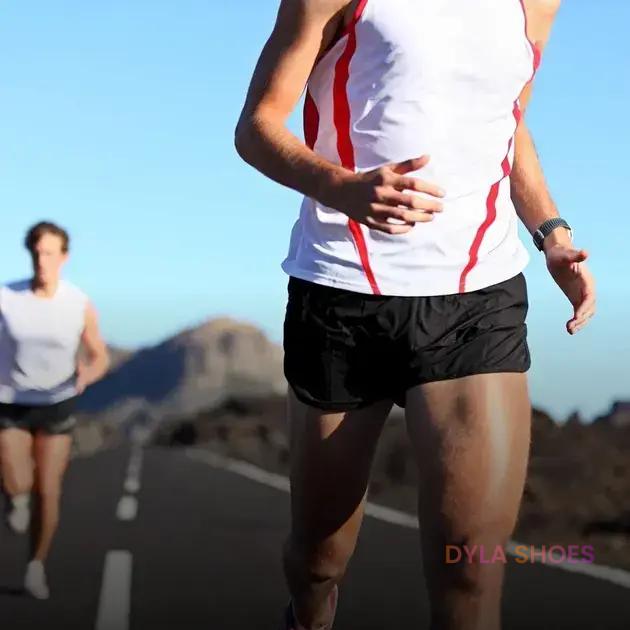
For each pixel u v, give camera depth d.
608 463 22.56
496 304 4.80
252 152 4.73
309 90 4.94
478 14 4.71
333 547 5.20
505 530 4.58
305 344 4.97
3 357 10.34
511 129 4.91
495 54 4.73
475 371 4.66
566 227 5.29
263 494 22.20
